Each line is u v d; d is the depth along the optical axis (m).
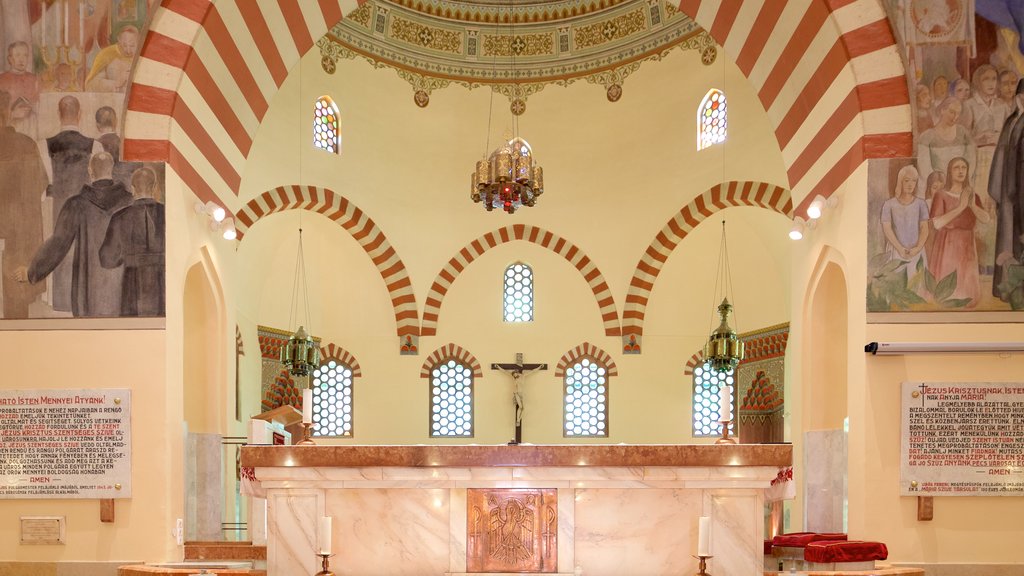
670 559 9.23
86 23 10.57
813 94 12.06
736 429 21.91
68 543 10.11
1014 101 10.51
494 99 21.58
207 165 11.99
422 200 21.67
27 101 10.48
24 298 10.32
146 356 10.28
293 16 12.91
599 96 21.20
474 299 22.52
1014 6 10.58
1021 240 10.38
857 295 10.75
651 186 20.89
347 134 20.55
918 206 10.46
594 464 9.05
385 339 22.28
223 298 12.77
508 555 9.24
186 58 10.64
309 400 10.20
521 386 22.41
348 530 9.33
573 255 21.98
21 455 10.17
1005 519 10.18
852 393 10.80
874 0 10.70
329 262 22.03
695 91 19.88
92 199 10.42
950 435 10.25
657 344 22.28
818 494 12.53
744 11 12.70
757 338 21.16
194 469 12.35
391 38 20.53
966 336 10.33
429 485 9.25
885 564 10.09
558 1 20.94
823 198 11.45
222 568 9.74
